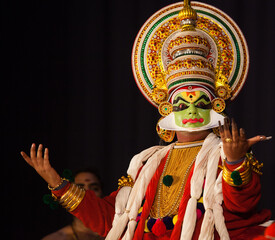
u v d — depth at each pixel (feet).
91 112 28.63
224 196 14.08
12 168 27.78
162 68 17.79
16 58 28.43
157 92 17.49
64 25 29.14
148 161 16.40
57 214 27.71
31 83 28.53
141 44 18.11
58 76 28.86
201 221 14.56
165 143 18.02
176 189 15.53
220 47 17.53
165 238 14.84
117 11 29.01
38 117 28.43
